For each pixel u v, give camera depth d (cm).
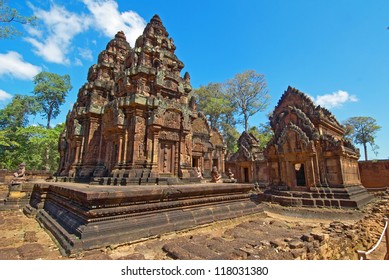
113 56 2156
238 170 2830
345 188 1505
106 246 600
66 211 802
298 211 1423
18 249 591
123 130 1333
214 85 4638
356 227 812
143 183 1161
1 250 585
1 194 1848
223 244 657
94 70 2102
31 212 1083
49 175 2572
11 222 941
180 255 550
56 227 739
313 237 618
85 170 1725
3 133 2886
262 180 2617
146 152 1281
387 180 2422
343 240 683
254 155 2722
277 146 1850
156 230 727
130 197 711
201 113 3052
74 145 1898
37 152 3406
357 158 1964
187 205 903
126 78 1454
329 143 1628
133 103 1303
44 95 3778
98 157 1758
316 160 1647
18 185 1285
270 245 595
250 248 567
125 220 689
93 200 627
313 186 1614
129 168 1238
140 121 1318
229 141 4494
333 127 1958
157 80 1438
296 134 1741
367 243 801
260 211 1208
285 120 1914
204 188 974
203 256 541
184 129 1458
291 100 1989
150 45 1580
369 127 4641
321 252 572
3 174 2353
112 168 1412
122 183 1143
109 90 1973
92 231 602
